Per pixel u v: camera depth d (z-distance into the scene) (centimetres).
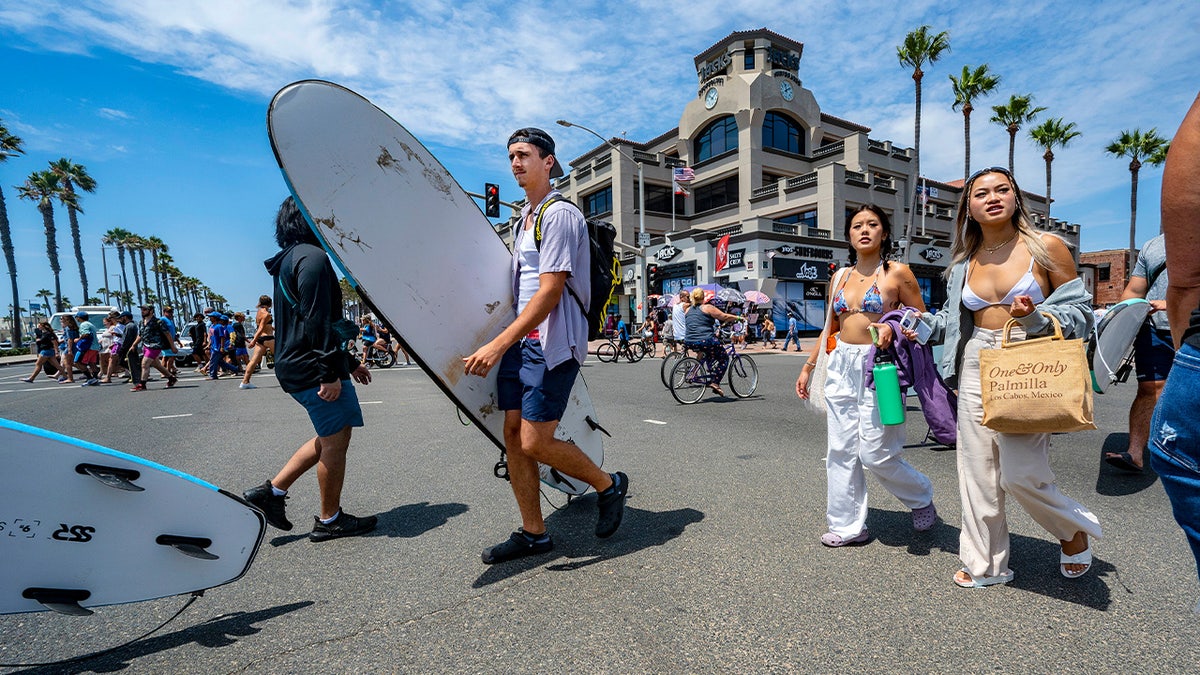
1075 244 4503
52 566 170
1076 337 200
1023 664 172
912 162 3472
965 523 223
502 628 200
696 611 208
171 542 186
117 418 730
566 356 243
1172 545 259
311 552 276
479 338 264
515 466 257
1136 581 223
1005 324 213
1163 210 117
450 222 264
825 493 351
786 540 274
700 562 251
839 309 274
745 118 3269
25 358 2961
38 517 167
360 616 212
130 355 1093
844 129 3759
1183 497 112
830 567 243
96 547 175
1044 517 212
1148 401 376
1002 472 210
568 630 198
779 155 3397
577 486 323
